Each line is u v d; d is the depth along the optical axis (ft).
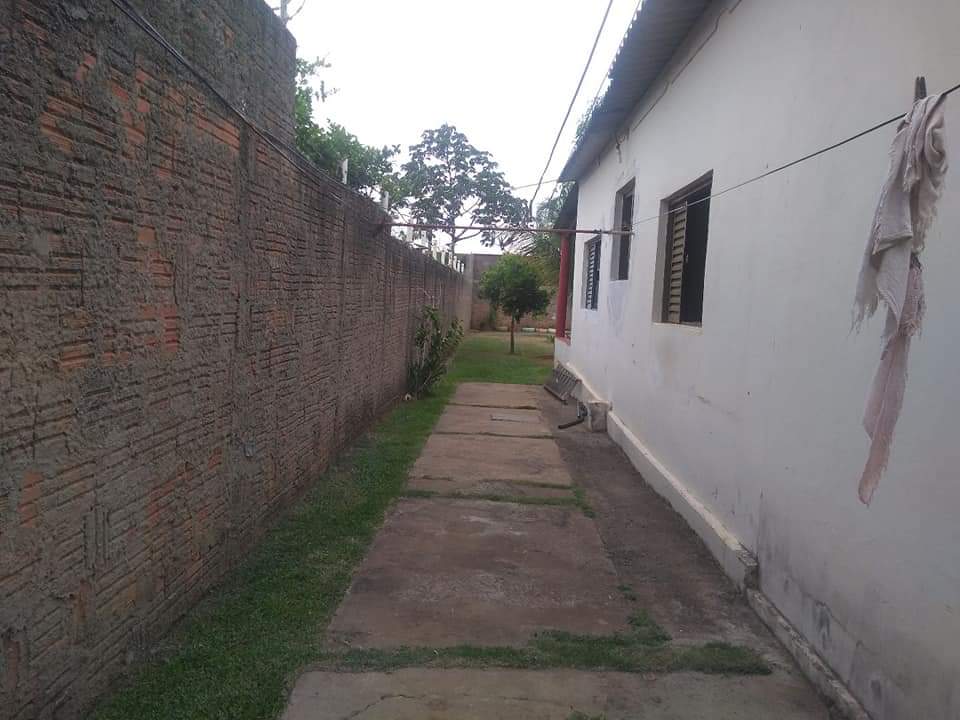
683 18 19.92
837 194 11.82
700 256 21.38
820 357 12.20
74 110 8.58
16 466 7.80
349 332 24.91
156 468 11.14
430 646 12.09
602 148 36.50
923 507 9.11
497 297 74.74
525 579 15.42
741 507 15.89
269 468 16.89
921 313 8.46
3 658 7.67
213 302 13.06
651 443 24.82
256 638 11.93
